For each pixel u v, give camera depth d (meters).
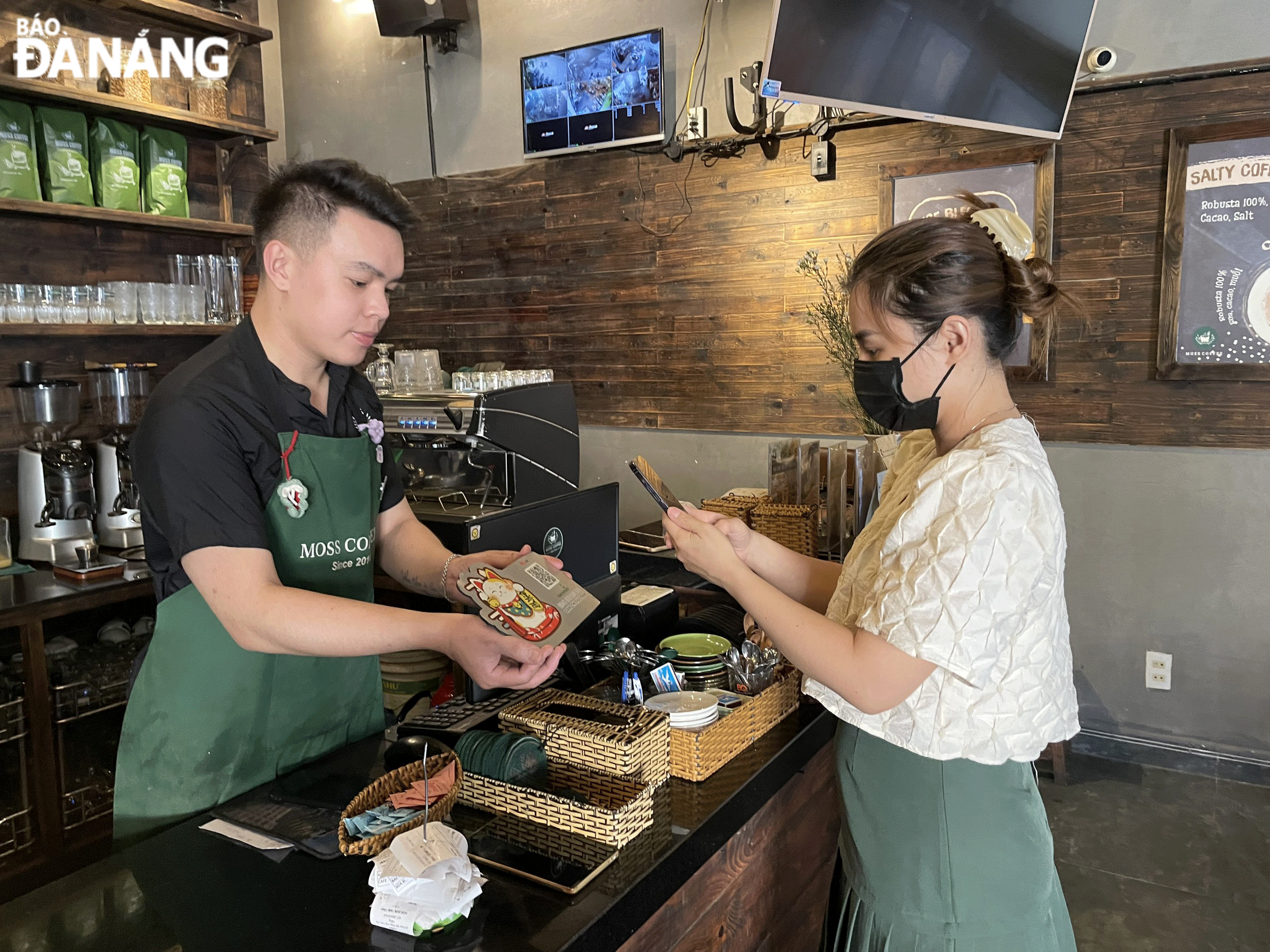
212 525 1.33
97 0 2.98
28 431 3.01
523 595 1.34
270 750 1.53
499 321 4.86
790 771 1.50
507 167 4.71
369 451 1.62
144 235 3.29
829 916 1.40
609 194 4.43
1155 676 3.42
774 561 1.53
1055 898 1.25
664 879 1.15
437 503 2.38
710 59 4.08
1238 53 3.12
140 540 2.95
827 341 3.77
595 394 4.62
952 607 1.05
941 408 1.21
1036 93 3.14
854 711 1.21
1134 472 3.40
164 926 1.03
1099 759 3.51
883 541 1.26
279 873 1.14
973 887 1.17
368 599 1.64
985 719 1.12
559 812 1.21
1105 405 3.44
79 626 2.98
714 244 4.18
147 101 3.15
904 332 1.17
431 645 1.26
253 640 1.32
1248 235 3.13
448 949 0.98
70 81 2.99
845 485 2.62
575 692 1.66
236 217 3.52
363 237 1.36
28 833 2.60
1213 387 3.26
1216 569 3.30
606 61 4.25
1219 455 3.26
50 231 3.02
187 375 1.41
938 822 1.17
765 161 4.00
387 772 1.33
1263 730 3.27
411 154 5.02
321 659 1.57
